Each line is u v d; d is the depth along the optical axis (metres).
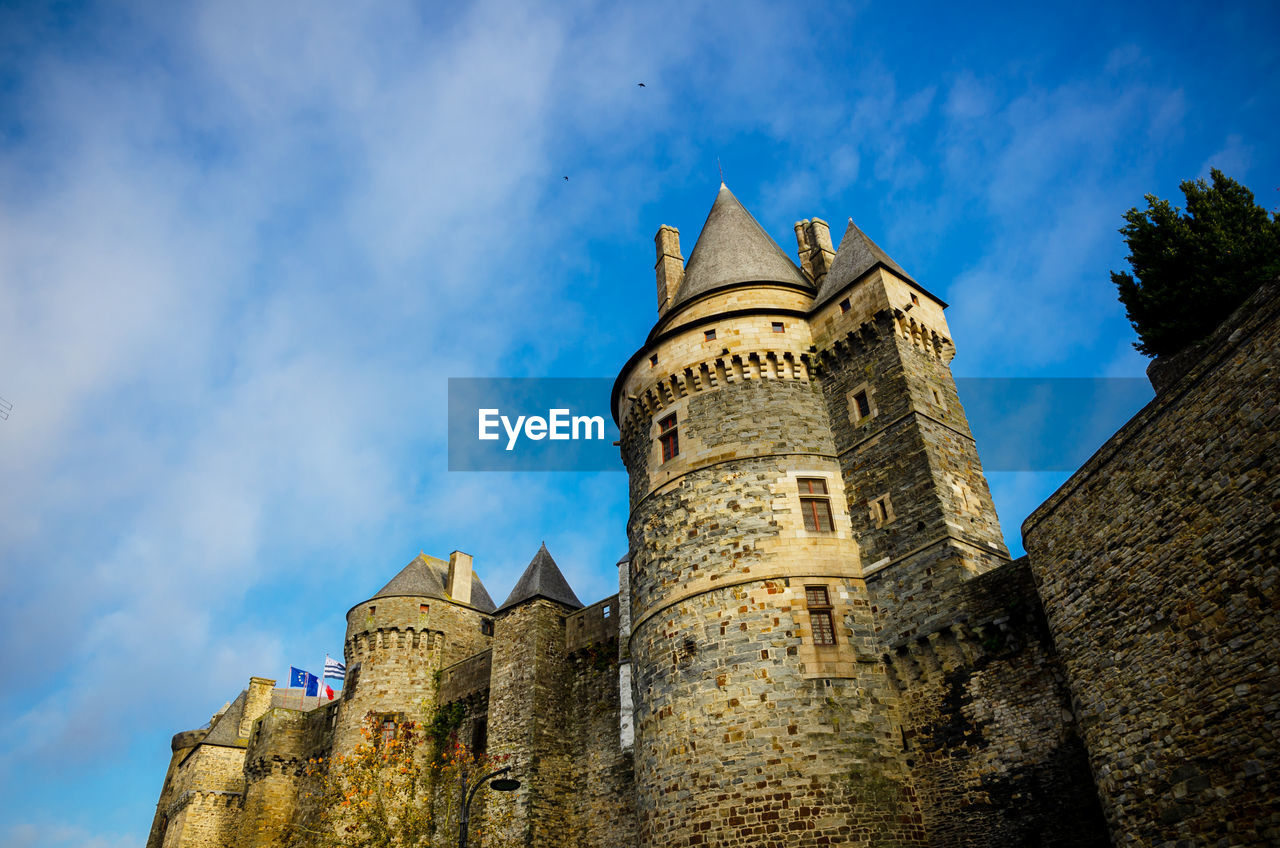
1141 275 28.11
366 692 44.66
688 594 25.59
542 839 33.16
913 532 23.89
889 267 28.08
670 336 29.98
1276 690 12.52
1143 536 15.52
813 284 32.66
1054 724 19.17
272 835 49.84
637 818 25.30
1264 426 13.01
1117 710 15.91
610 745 34.22
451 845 36.91
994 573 21.19
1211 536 13.91
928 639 22.27
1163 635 14.85
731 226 33.97
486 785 35.75
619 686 34.50
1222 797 13.30
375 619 46.62
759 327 28.95
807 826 21.27
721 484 26.61
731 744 22.88
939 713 21.77
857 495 25.95
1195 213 27.59
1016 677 20.25
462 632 48.25
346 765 39.66
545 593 39.00
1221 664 13.53
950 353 28.44
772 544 25.12
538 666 36.72
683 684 24.58
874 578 24.45
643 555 27.95
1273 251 25.70
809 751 22.05
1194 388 14.48
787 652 23.39
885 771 21.89
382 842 35.03
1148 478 15.48
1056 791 18.75
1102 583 16.62
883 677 23.28
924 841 21.17
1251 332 13.38
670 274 36.59
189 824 54.09
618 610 35.75
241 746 58.31
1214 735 13.55
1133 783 15.33
